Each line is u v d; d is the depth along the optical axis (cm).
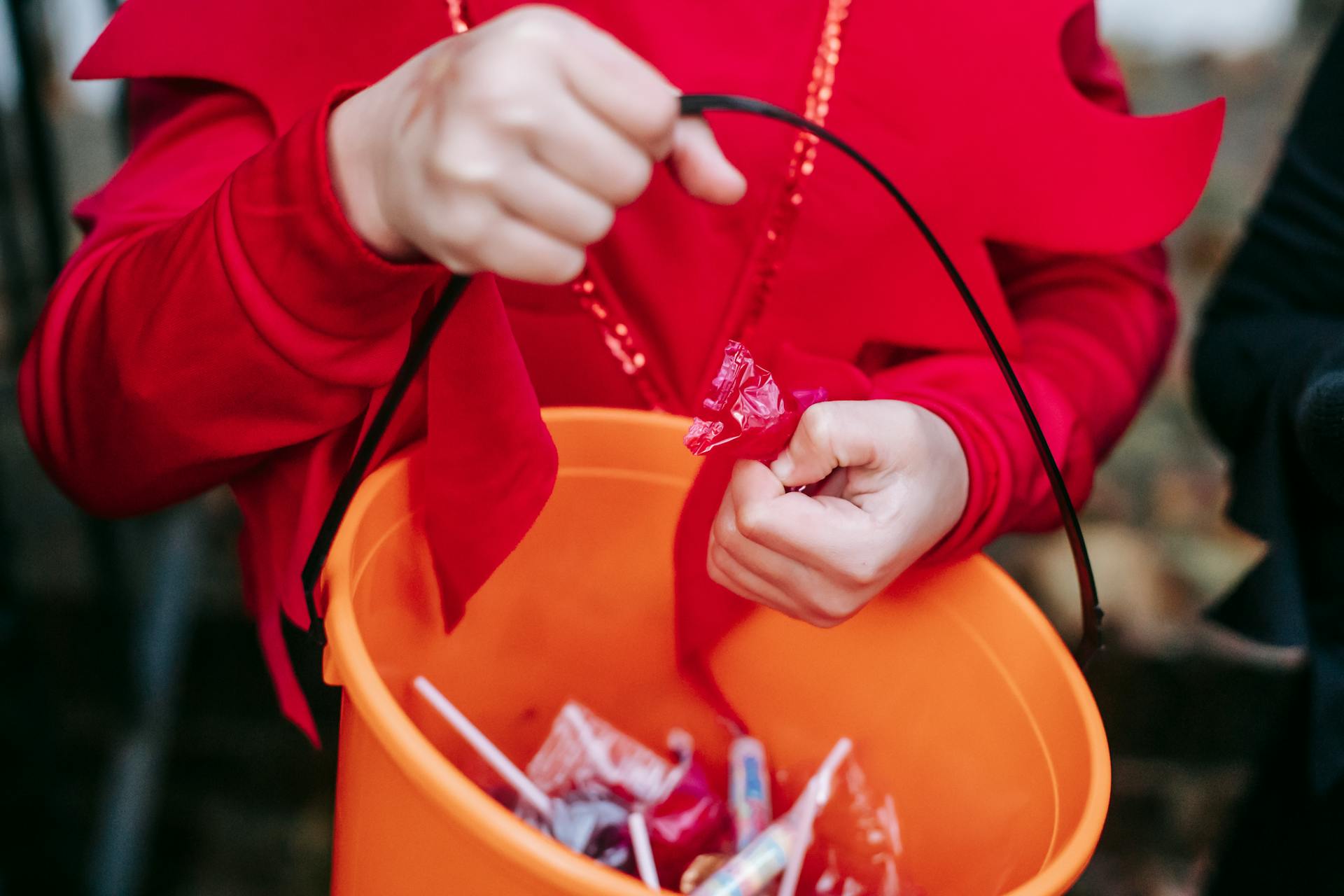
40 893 76
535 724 59
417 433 55
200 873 98
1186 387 129
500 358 50
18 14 75
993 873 50
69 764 87
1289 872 69
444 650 55
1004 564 111
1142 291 64
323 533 46
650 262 57
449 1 54
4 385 90
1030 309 64
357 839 48
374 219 44
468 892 44
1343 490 59
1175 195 56
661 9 56
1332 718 63
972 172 57
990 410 55
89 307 50
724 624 57
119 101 98
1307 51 172
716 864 54
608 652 59
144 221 53
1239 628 66
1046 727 50
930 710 54
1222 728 103
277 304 46
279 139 46
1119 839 104
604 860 54
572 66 41
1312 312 66
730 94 56
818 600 50
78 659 89
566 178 42
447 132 41
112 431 51
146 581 98
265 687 100
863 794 56
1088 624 50
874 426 50
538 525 56
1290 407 62
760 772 57
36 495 95
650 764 57
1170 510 117
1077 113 56
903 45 57
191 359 48
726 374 49
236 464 52
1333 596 64
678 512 56
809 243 58
